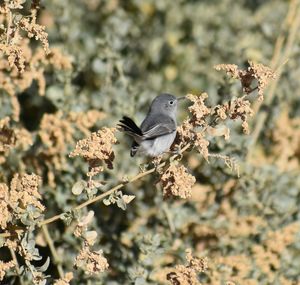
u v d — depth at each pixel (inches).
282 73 679.7
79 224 412.5
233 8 879.7
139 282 505.4
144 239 515.5
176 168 416.8
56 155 556.7
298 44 698.8
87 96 629.3
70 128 559.2
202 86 816.9
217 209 580.7
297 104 705.0
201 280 530.9
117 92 624.1
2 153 543.2
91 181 423.5
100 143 418.6
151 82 823.1
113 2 859.4
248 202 578.9
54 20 717.3
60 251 555.2
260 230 565.0
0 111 554.3
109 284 542.0
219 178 583.2
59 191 554.9
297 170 635.5
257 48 754.8
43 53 554.9
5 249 569.3
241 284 532.4
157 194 585.0
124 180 425.4
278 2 848.3
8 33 425.4
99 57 629.9
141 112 639.1
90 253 410.6
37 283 421.7
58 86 588.4
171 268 517.7
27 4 597.0
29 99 642.8
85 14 848.9
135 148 512.1
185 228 574.6
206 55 839.1
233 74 425.4
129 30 805.9
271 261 547.5
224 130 429.7
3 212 416.8
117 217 585.0
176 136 453.7
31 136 554.3
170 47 855.7
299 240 555.8
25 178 420.8
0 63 541.6
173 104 543.8
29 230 422.0
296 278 549.0
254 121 669.3
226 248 563.8
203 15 884.0
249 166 580.7
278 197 577.6
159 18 896.3
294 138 666.2
